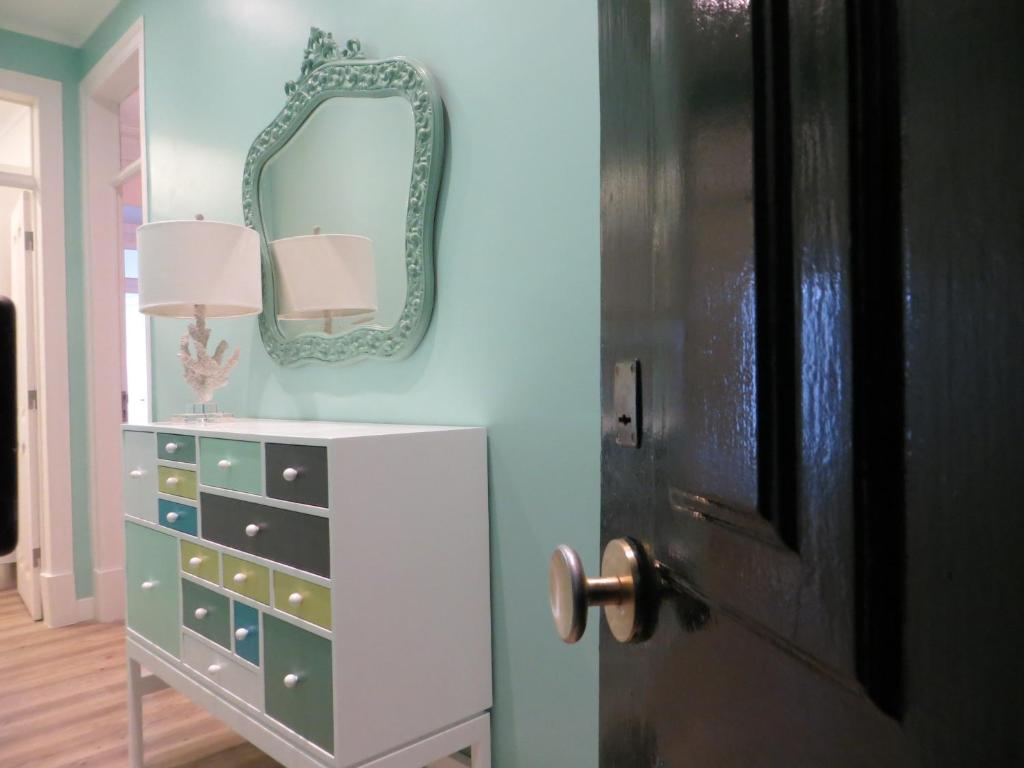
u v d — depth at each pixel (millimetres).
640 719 553
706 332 405
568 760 1399
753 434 349
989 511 230
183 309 2162
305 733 1347
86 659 2840
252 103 2309
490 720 1548
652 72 497
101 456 3379
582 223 1371
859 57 288
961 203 242
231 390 2463
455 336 1648
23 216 3395
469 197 1606
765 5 347
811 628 316
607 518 614
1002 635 225
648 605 521
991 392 230
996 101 228
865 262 284
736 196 369
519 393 1498
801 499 322
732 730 401
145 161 2902
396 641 1370
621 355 583
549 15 1426
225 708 1571
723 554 400
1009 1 224
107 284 3418
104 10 3123
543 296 1446
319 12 2033
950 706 244
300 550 1354
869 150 283
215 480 1598
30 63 3283
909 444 263
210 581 1620
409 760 1385
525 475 1484
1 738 2150
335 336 1956
